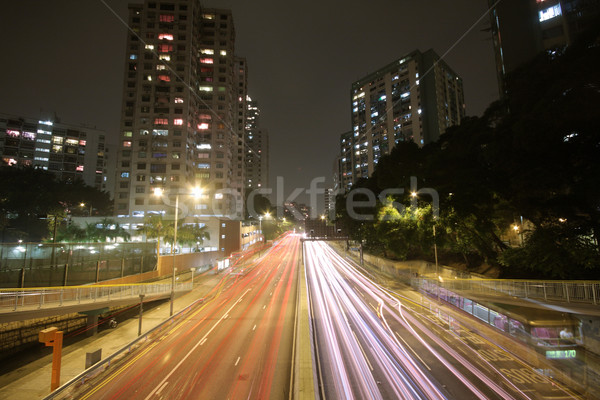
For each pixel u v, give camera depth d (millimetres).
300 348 18750
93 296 24047
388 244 45562
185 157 74688
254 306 30688
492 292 23156
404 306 29438
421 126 98688
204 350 19234
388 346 19156
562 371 15305
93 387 14664
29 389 15461
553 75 21000
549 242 22734
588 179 19906
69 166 106938
